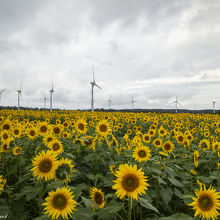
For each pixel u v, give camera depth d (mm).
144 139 10000
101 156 7227
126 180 3395
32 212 4930
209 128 19562
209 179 5910
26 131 9562
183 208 5547
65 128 12680
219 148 7098
